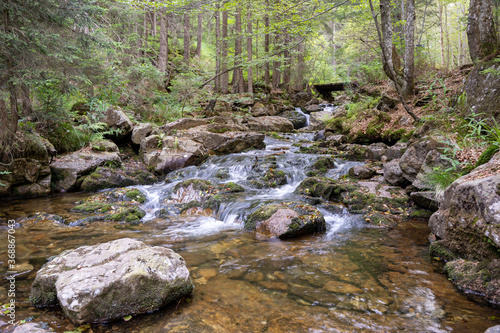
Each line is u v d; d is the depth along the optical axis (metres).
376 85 16.58
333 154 10.29
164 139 10.53
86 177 8.39
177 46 25.58
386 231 5.02
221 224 5.62
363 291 3.09
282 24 12.17
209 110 17.05
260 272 3.56
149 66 12.76
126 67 12.82
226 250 4.28
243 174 8.95
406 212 5.77
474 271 3.14
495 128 5.28
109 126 10.66
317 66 28.27
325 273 3.51
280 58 14.57
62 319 2.61
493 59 7.38
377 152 9.41
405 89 12.22
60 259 3.05
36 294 2.82
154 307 2.76
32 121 8.09
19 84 6.08
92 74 8.74
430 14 21.89
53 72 6.35
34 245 4.43
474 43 9.45
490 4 8.83
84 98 10.68
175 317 2.66
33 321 2.56
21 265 3.74
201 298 2.98
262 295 3.03
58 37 6.20
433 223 4.33
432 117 7.54
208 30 25.66
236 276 3.46
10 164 6.98
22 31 5.80
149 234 5.00
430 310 2.73
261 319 2.62
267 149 12.02
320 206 6.21
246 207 5.99
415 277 3.38
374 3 16.56
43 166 7.80
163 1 11.34
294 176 8.32
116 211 6.19
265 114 19.53
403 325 2.52
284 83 26.14
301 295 3.02
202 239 4.76
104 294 2.58
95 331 2.46
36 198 7.44
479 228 3.22
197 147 10.35
